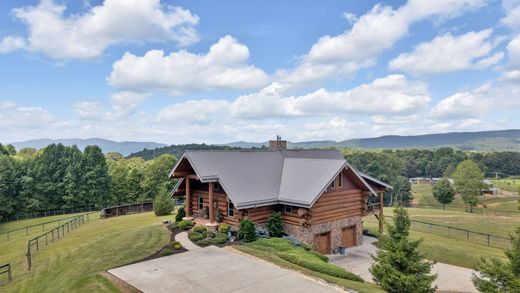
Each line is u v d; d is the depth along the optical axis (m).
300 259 14.69
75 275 14.54
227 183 19.31
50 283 14.70
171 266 14.15
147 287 11.91
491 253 22.11
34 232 34.56
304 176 20.59
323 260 17.23
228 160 21.31
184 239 18.67
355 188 22.66
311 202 18.23
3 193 48.19
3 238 32.75
